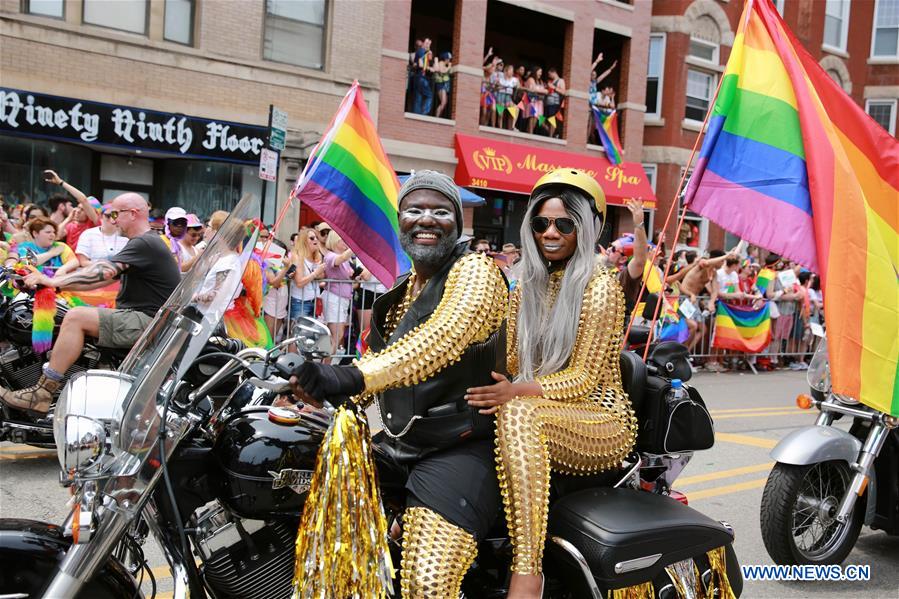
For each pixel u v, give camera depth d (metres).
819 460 3.88
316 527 2.27
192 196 13.21
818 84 4.05
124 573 2.29
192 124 12.48
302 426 2.46
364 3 14.20
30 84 11.20
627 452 2.84
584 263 2.87
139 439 2.15
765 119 4.09
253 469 2.34
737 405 8.97
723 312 11.34
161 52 12.20
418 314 2.47
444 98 15.84
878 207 4.05
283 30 13.55
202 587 2.41
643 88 18.64
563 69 18.05
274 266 8.26
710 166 4.18
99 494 2.12
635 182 18.14
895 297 3.72
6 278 5.58
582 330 2.81
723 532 2.78
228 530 2.45
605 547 2.52
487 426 2.48
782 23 4.14
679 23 19.06
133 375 2.26
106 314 4.88
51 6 11.40
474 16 15.96
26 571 2.21
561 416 2.60
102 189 12.55
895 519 4.19
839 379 3.64
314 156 6.03
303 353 2.30
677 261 11.43
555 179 2.90
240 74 12.97
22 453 5.59
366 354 2.47
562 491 2.82
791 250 3.91
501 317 2.44
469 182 15.56
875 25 22.84
